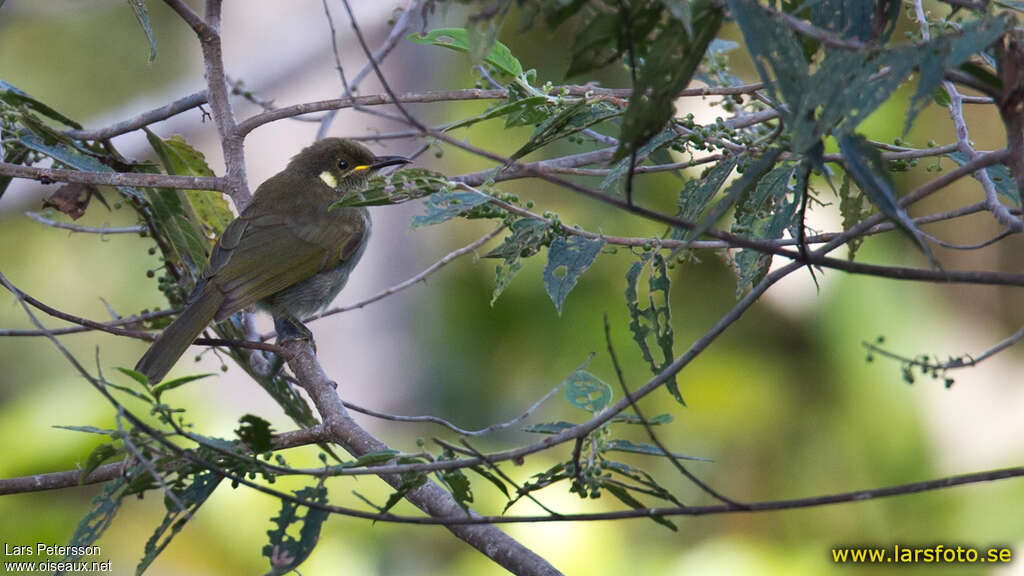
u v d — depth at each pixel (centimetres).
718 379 1448
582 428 483
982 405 1412
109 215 1600
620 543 1273
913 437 1393
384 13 1451
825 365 1437
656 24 400
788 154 589
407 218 1499
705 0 393
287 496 485
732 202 392
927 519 1351
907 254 1410
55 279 1605
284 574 523
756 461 1425
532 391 1472
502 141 1480
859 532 1365
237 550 1091
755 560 1307
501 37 1412
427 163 1477
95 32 1747
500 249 587
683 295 1488
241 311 949
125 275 1627
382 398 1474
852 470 1402
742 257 585
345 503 1159
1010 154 408
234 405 1437
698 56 398
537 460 1401
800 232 421
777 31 389
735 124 666
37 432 1135
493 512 1255
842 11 463
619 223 1412
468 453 511
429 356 1477
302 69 1481
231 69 1472
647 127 399
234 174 782
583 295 1474
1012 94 399
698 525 1366
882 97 381
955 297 1460
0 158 815
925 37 511
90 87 1741
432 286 1506
